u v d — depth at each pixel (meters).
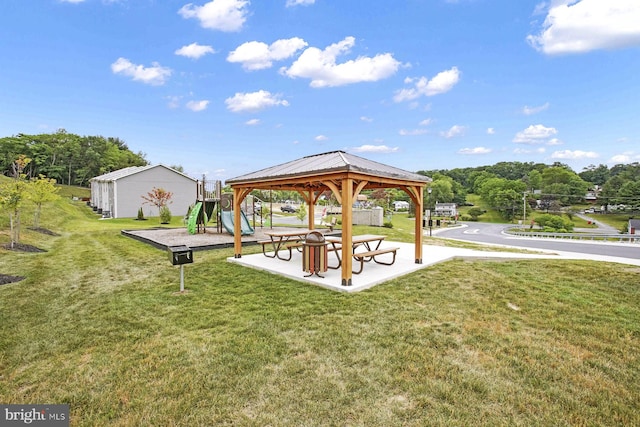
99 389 2.61
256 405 2.38
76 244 10.64
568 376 2.76
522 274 6.23
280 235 7.89
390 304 4.55
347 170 5.14
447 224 46.28
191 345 3.35
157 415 2.28
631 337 3.51
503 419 2.22
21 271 6.62
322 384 2.64
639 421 2.21
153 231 13.76
